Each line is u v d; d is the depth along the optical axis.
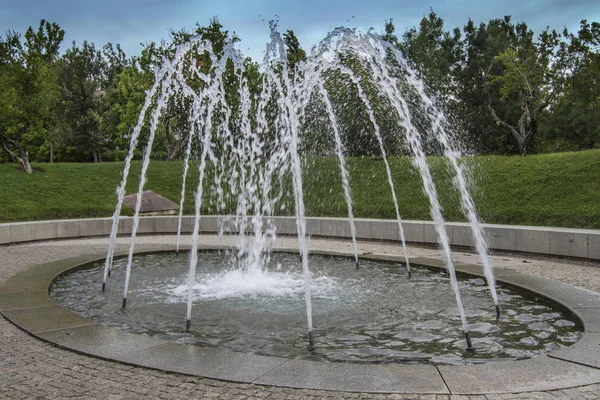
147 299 7.03
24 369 4.15
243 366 4.14
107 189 19.23
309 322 5.20
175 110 25.00
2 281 8.02
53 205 16.84
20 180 18.42
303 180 19.53
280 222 14.98
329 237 14.31
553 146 41.94
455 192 16.34
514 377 3.91
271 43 9.56
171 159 26.14
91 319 6.01
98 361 4.33
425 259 10.01
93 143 39.66
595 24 19.05
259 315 6.19
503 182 16.19
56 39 43.00
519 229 11.14
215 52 24.58
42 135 21.36
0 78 19.61
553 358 4.32
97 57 54.22
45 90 20.31
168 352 4.48
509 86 28.14
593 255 10.06
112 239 9.62
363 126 20.89
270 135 19.98
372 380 3.86
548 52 27.30
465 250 12.01
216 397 3.60
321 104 19.14
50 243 12.86
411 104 19.81
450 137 29.91
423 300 6.99
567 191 14.30
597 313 5.84
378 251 11.91
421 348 5.02
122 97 39.88
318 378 3.89
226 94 22.56
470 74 33.84
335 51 10.36
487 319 6.05
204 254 11.38
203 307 6.57
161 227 15.37
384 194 17.56
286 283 8.17
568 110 38.25
